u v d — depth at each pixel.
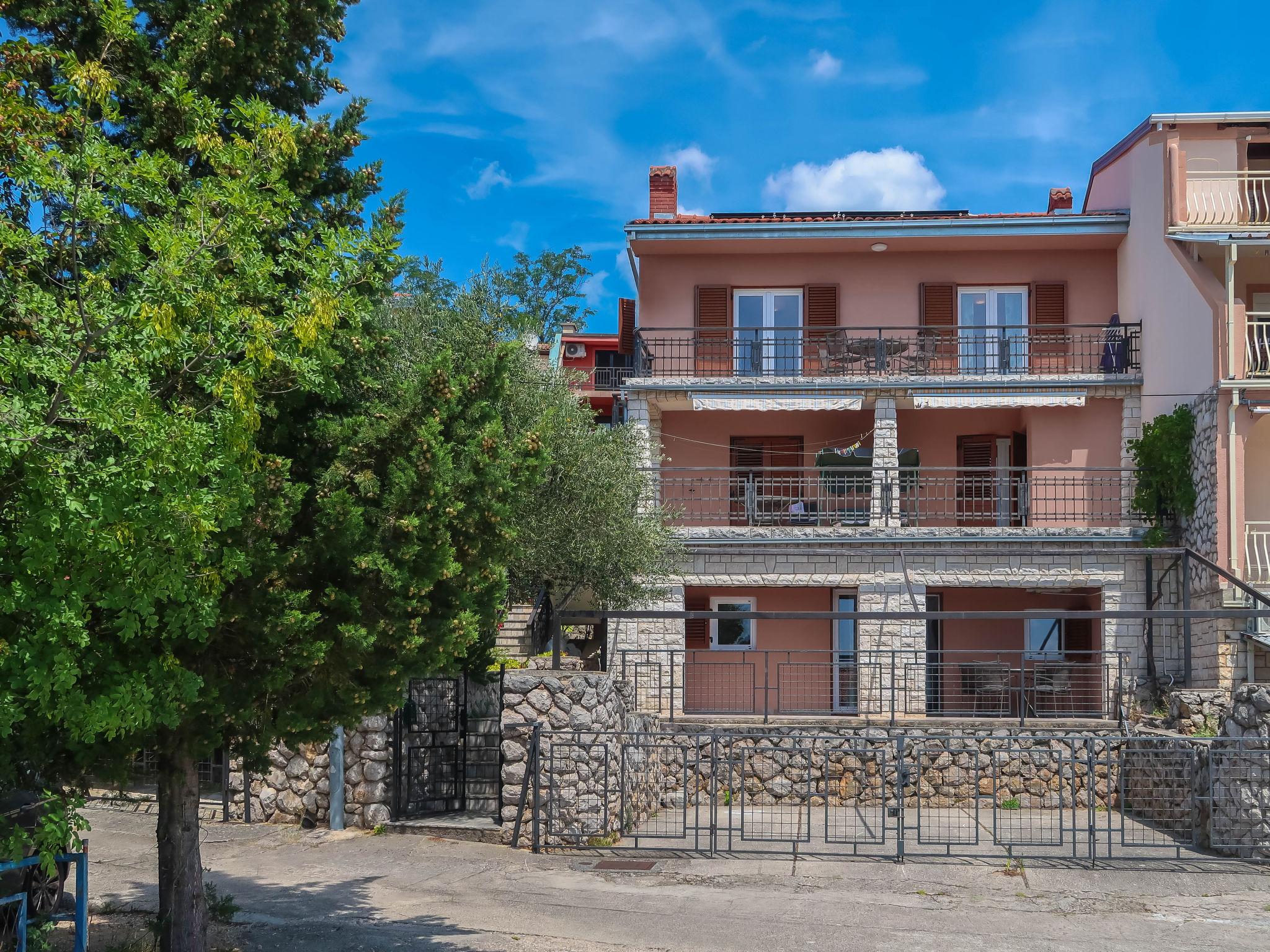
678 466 25.81
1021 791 17.62
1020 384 23.70
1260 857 13.60
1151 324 23.03
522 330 16.78
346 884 12.36
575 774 14.54
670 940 10.30
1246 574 19.83
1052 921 11.00
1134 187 23.80
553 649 16.11
